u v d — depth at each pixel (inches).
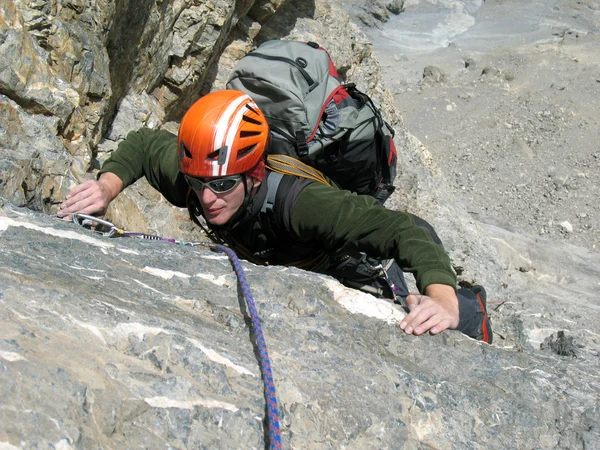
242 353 95.8
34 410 71.8
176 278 112.4
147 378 83.9
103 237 120.0
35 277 95.3
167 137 155.4
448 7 1119.6
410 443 94.0
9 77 169.5
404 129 435.5
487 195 740.0
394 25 1067.3
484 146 805.2
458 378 110.3
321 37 372.8
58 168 171.3
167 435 79.6
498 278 430.6
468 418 101.5
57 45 191.0
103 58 211.6
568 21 1070.4
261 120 130.7
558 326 324.2
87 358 83.0
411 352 113.5
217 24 282.8
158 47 259.8
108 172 147.1
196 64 287.4
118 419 77.5
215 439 81.4
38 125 173.2
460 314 128.0
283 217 131.1
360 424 92.0
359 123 163.0
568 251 543.8
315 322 107.9
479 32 1048.8
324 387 95.5
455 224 431.8
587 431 104.3
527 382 111.5
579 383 114.7
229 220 135.0
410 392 101.5
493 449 98.6
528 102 869.2
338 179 169.5
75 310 89.4
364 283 172.1
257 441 83.1
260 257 143.9
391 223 126.1
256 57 164.7
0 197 119.0
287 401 91.4
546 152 798.5
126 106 253.6
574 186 743.1
